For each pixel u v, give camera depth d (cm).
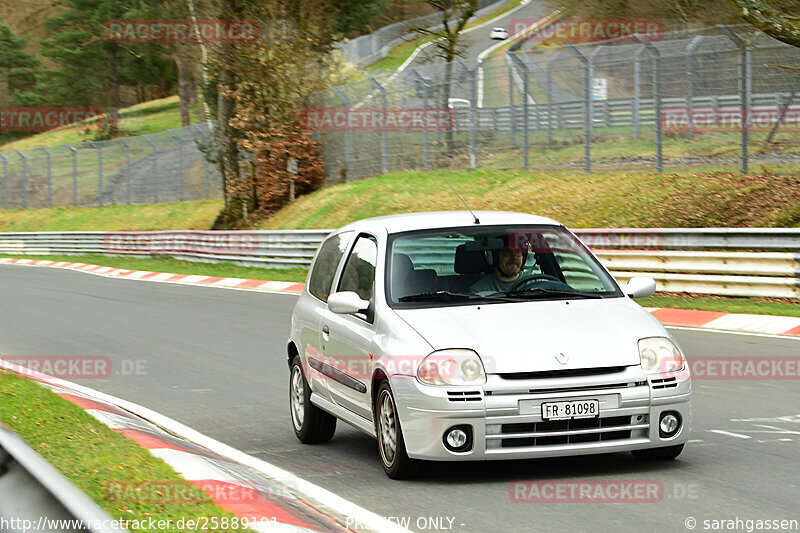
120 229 11912
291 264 6994
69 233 10588
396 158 8556
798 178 5444
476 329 1580
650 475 1577
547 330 1577
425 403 1521
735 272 4122
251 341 3766
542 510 1395
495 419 1500
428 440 1522
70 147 14125
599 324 1605
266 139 9194
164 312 4906
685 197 5697
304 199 9106
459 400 1505
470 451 1509
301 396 2097
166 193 13062
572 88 7231
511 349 1532
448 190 7400
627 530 1284
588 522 1326
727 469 1611
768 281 3997
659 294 4425
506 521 1349
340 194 8538
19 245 11419
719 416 2123
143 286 6594
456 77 7912
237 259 7675
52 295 6050
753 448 1783
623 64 6944
